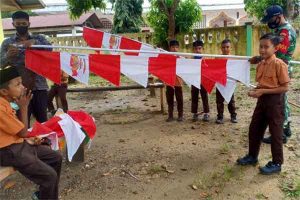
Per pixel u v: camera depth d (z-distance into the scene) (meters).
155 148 5.90
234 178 4.82
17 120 3.59
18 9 9.41
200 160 5.39
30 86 5.19
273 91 4.71
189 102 8.77
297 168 5.06
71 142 4.60
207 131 6.63
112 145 6.09
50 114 7.86
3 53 5.17
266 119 4.95
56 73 5.07
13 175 5.02
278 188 4.56
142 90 10.67
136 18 15.80
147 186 4.69
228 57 5.13
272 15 5.33
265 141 5.95
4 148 3.57
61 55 5.04
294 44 5.46
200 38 12.84
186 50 12.94
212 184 4.68
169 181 4.80
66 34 24.58
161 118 7.59
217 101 6.97
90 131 5.04
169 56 5.01
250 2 14.32
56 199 3.94
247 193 4.46
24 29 5.10
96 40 7.60
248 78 5.18
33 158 3.67
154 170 5.08
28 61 5.04
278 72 4.67
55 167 3.97
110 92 10.60
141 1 15.78
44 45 5.08
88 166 5.27
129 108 8.58
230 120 7.18
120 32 15.60
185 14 12.28
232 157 5.46
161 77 5.04
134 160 5.45
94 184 4.77
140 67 5.00
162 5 11.34
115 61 4.97
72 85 11.60
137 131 6.79
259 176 4.86
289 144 5.86
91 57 4.97
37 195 3.94
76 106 9.04
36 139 3.94
